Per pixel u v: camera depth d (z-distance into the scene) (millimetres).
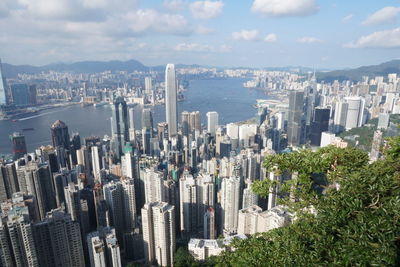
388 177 10875
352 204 10305
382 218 9242
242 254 13469
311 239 10789
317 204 13148
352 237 9391
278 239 12336
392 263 8305
